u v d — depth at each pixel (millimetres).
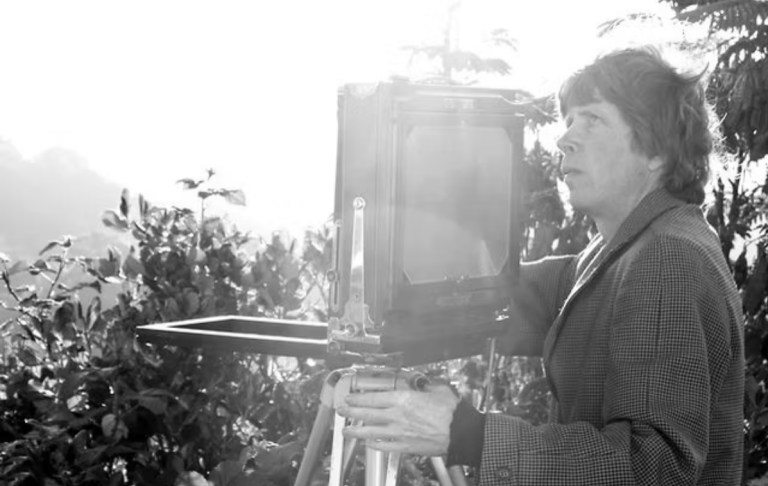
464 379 3744
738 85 3975
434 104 1659
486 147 1776
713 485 1674
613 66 1689
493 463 1519
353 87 1633
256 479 2615
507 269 1846
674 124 1674
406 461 2764
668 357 1527
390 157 1604
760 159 4055
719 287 1591
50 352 3000
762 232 4008
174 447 2986
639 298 1565
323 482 2615
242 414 2959
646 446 1487
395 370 1645
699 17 4184
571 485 1496
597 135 1707
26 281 3189
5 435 2947
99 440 2859
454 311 1749
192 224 3178
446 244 1724
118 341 2924
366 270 1622
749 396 3496
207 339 1966
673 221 1652
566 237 4066
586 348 1716
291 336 2213
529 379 4008
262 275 3135
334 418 1768
